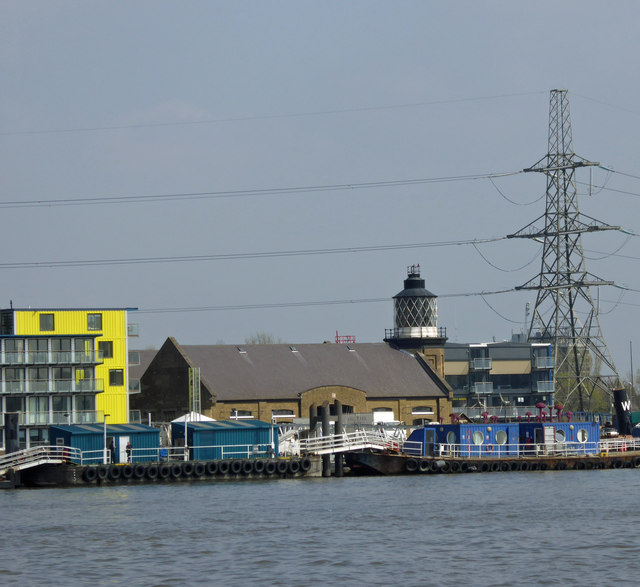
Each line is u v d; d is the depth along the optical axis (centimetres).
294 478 18775
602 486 16575
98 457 18450
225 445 19212
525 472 19438
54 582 9456
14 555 10700
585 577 9388
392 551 10644
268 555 10512
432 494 15575
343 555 10469
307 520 12812
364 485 17250
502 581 9275
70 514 13712
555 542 11044
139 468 18025
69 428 18762
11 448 18350
